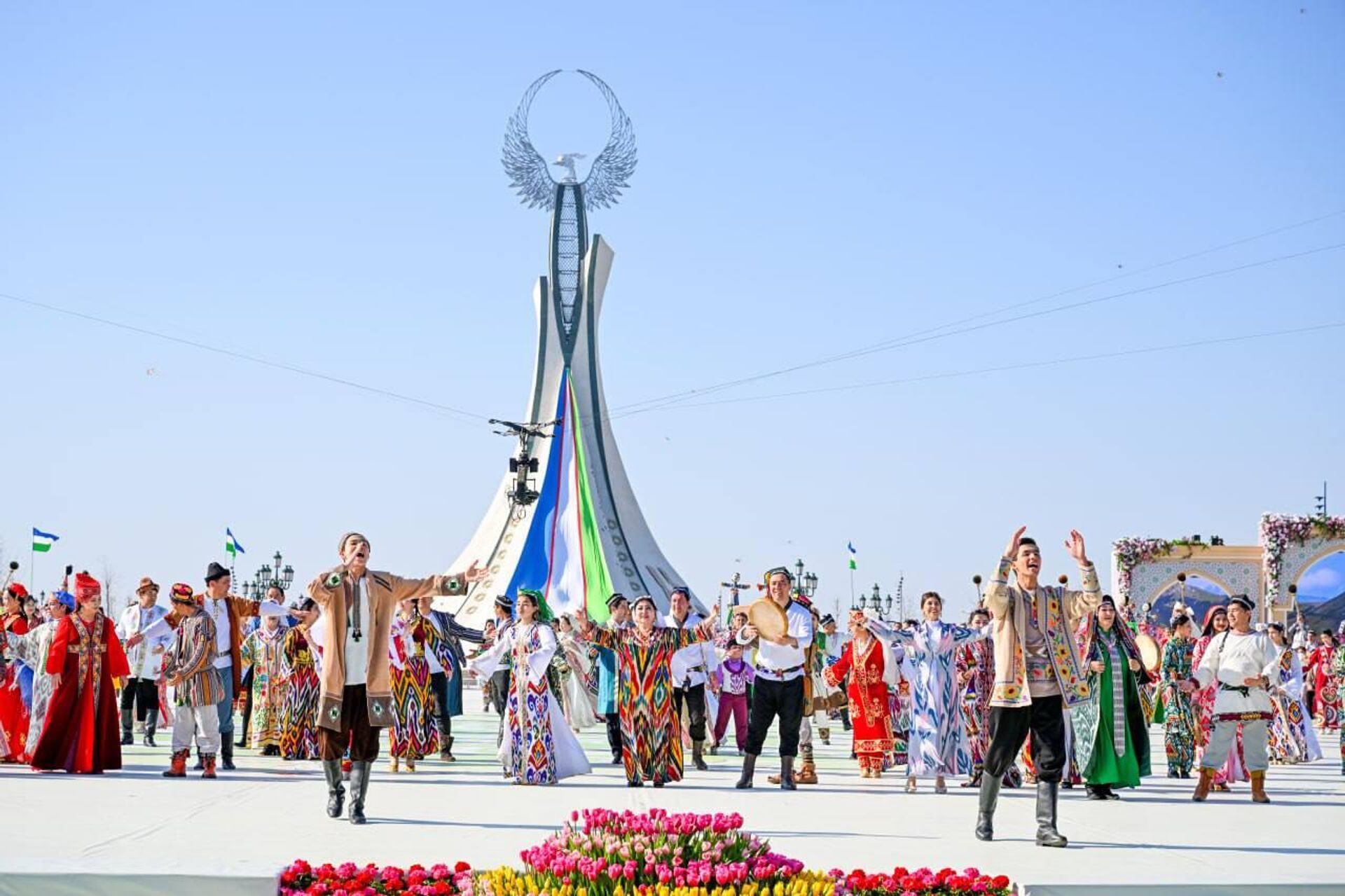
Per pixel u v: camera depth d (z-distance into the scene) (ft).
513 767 55.57
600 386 296.92
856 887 29.27
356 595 42.14
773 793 53.36
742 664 71.67
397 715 60.80
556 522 141.08
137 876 29.17
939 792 55.42
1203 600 137.80
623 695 55.36
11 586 67.26
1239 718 52.11
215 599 57.98
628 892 25.93
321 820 41.63
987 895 29.60
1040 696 38.70
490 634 68.74
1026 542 39.81
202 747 56.18
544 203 297.94
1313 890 30.22
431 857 34.17
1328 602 135.95
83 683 58.03
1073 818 45.98
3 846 35.29
